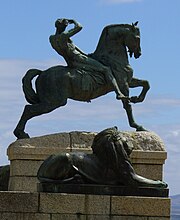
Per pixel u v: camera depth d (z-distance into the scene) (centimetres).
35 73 2822
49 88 2767
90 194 1944
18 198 1903
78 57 2784
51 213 1914
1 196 1898
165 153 2652
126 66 2819
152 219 1956
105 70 2788
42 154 2652
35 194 1912
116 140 1991
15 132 2761
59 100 2756
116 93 2767
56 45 2786
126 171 1975
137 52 2828
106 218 1939
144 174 2645
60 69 2786
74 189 1947
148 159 2647
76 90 2775
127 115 2764
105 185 1962
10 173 2712
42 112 2761
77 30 2775
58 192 1941
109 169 1980
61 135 2673
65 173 1959
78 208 1927
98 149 1991
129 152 2008
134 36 2811
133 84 2847
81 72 2778
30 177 2645
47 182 1955
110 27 2842
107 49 2834
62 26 2791
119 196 1952
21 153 2647
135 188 1973
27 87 2814
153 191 1978
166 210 1966
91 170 1975
